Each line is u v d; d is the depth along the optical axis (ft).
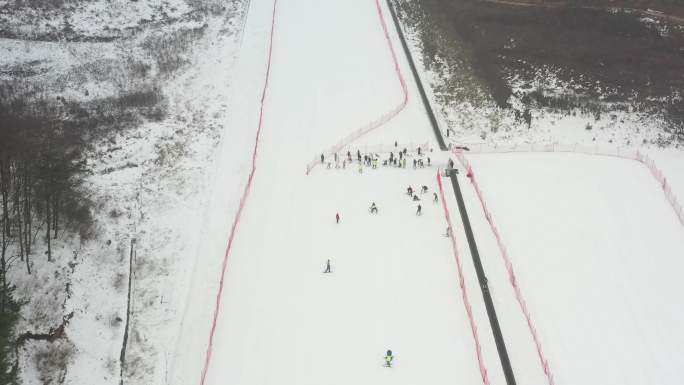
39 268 163.12
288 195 216.74
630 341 164.96
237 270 184.24
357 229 200.13
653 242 200.34
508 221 206.69
